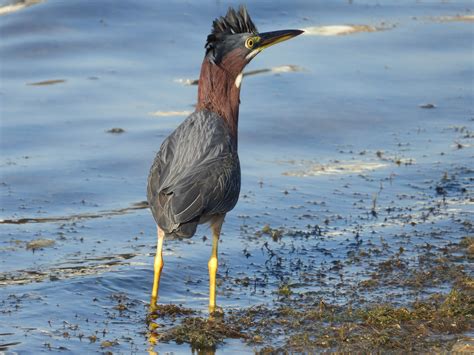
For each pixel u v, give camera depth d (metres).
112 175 16.45
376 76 21.53
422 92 20.69
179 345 10.47
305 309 11.38
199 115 12.41
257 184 16.17
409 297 11.70
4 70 21.20
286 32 13.13
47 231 14.14
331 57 22.69
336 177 16.52
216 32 12.90
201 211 11.18
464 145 17.98
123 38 23.02
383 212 14.95
